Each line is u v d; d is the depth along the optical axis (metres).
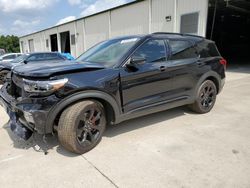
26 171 2.65
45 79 2.69
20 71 2.91
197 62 4.29
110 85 3.09
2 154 3.04
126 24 15.45
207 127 3.89
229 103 5.45
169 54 3.89
